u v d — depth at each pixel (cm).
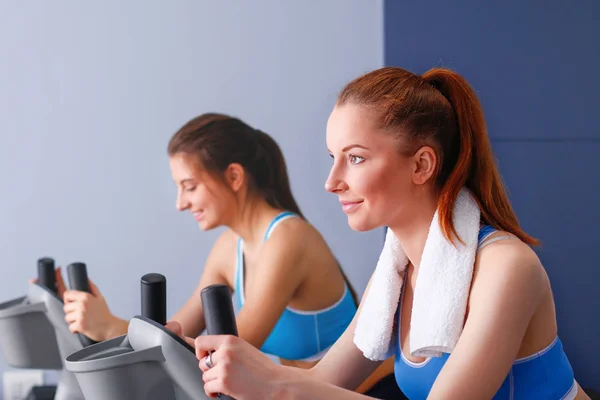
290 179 244
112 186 246
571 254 235
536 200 234
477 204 107
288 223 193
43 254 247
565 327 237
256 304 184
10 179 246
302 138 244
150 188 246
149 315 99
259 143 229
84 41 244
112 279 248
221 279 214
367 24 244
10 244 246
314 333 194
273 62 244
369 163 104
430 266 105
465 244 104
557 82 232
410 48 233
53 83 244
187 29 244
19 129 245
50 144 246
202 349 93
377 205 106
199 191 215
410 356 114
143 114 245
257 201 215
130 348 98
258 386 91
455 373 97
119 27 244
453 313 103
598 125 233
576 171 234
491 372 97
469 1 231
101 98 245
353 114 105
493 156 111
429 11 232
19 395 239
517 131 233
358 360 125
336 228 245
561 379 109
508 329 97
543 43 231
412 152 105
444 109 107
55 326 144
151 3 243
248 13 244
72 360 95
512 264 99
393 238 119
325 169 245
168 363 93
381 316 118
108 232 247
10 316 141
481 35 232
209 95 244
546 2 231
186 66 244
